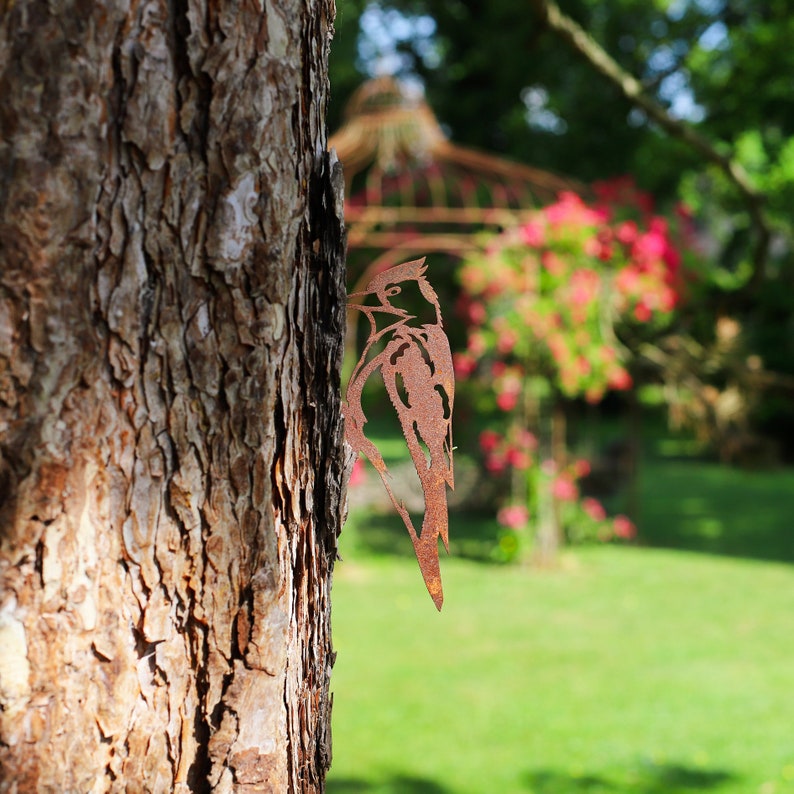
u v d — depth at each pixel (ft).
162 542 3.76
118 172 3.57
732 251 40.68
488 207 25.77
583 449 36.52
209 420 3.80
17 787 3.53
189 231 3.70
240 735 3.94
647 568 24.18
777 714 13.71
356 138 26.27
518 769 12.00
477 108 45.21
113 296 3.59
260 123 3.77
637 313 24.04
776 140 36.88
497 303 22.81
